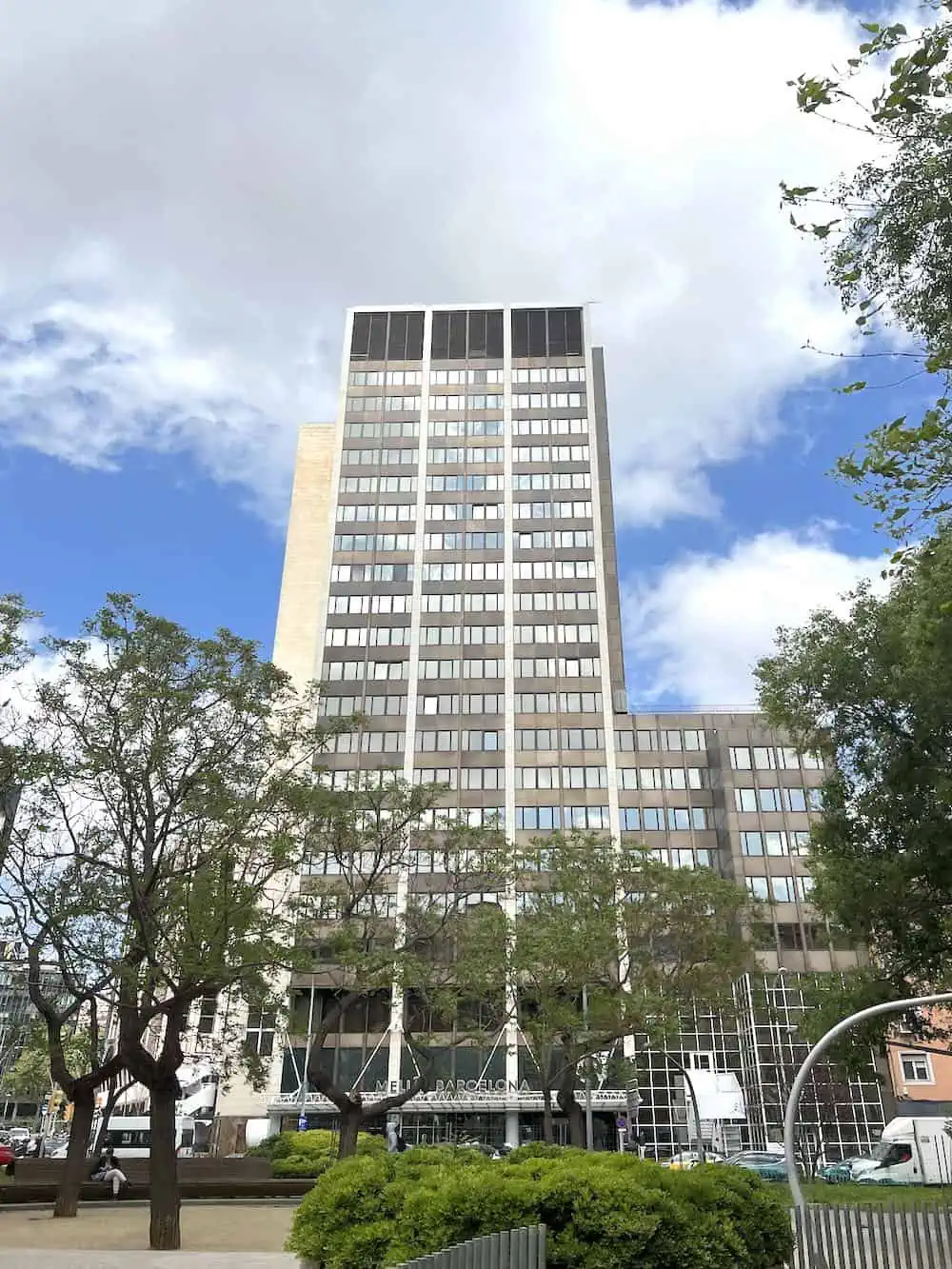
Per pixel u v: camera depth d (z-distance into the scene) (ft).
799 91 31.58
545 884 138.00
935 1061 196.24
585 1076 122.42
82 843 75.92
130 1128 198.70
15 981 86.02
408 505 293.23
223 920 69.56
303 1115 194.49
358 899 99.19
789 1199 69.00
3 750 72.79
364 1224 38.83
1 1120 309.83
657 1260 35.37
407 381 313.12
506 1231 32.04
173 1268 49.70
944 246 36.86
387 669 269.23
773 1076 193.67
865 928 79.05
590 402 306.76
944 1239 46.62
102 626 75.05
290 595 300.40
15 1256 54.24
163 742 73.41
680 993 118.11
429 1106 206.08
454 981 112.98
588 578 280.10
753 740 252.21
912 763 75.10
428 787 102.99
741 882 232.73
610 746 256.32
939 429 32.37
